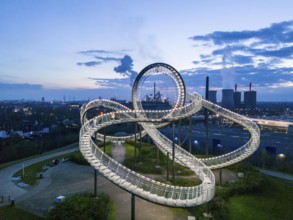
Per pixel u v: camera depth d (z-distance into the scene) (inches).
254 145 2160.4
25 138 4424.2
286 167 2810.0
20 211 1456.7
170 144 2074.3
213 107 2586.1
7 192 1763.0
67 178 2057.1
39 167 2431.1
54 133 4785.9
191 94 2674.7
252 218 1514.5
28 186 1883.6
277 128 6815.9
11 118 7736.2
